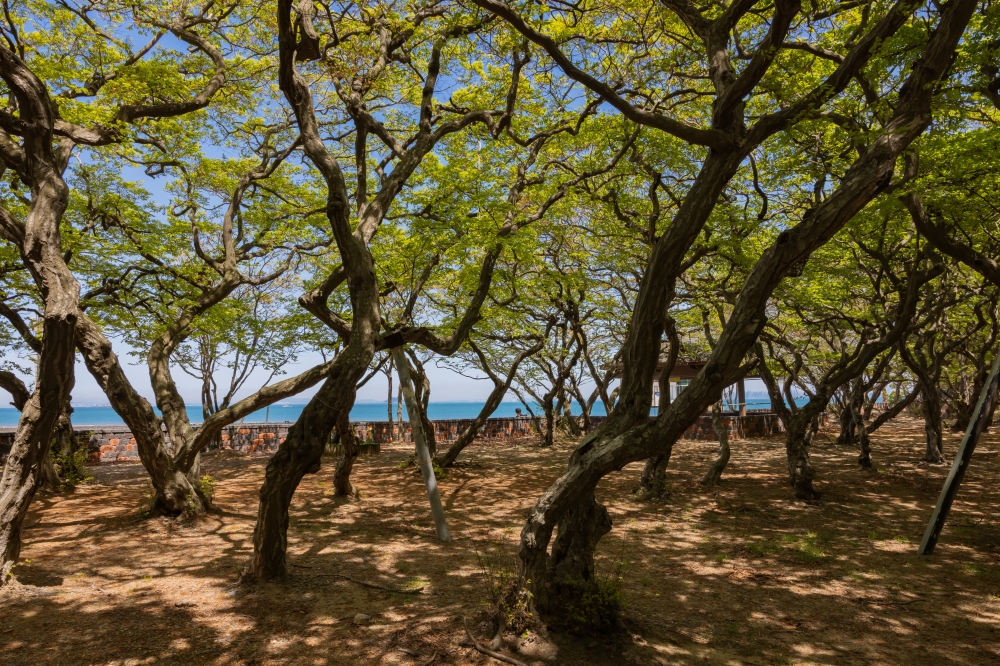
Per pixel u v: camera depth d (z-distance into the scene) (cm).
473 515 1141
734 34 1002
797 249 456
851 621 625
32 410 707
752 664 521
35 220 722
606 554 872
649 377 571
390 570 777
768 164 1216
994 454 1880
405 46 1076
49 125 740
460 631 566
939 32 561
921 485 1415
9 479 699
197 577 735
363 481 1530
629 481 1516
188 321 1161
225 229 1189
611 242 1515
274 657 518
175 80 986
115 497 1272
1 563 682
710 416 2670
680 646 550
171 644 541
